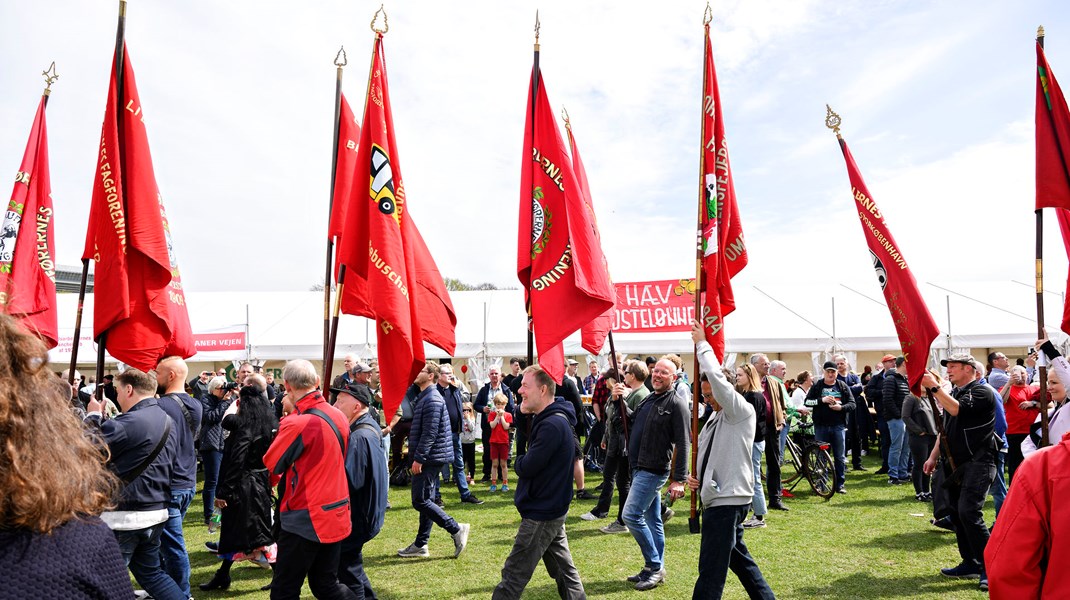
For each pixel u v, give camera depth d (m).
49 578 1.14
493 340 19.69
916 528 7.27
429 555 6.44
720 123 4.99
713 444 4.12
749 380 7.33
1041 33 5.50
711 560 3.98
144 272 5.04
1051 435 5.54
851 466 12.16
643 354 20.00
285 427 3.88
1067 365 5.22
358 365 6.74
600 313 5.02
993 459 5.34
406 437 10.25
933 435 8.72
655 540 5.59
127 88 5.12
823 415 9.80
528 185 5.39
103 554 1.24
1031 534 1.87
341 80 5.54
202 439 7.63
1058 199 5.32
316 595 3.96
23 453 1.16
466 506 8.86
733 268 5.22
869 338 19.19
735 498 3.98
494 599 4.05
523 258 5.34
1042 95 5.48
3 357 1.21
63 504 1.19
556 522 4.12
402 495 9.71
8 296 5.55
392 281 4.49
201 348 17.30
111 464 3.88
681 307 12.81
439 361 19.55
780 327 19.89
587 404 12.00
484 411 11.15
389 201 4.62
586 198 6.46
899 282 6.15
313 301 22.27
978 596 5.12
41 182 5.88
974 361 5.41
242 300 22.34
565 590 4.33
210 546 6.57
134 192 5.00
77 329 5.17
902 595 5.17
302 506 3.81
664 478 5.49
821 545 6.62
